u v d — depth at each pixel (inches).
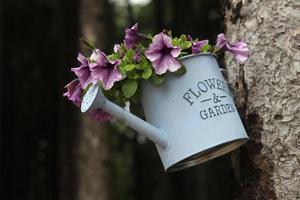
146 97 63.4
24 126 273.3
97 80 61.0
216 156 65.2
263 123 64.5
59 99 237.1
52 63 269.6
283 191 63.1
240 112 66.0
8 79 268.5
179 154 62.1
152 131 62.4
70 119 207.0
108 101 61.5
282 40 64.6
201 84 62.4
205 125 61.8
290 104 63.7
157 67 61.4
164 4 277.7
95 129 183.9
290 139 63.3
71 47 225.5
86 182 181.6
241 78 66.2
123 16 295.3
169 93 62.5
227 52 66.2
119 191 312.2
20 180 273.9
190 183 267.7
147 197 287.6
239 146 64.3
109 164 185.3
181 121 62.2
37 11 272.2
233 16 67.8
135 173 292.5
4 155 270.4
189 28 258.4
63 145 209.0
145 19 297.7
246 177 65.4
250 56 65.7
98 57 61.1
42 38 270.7
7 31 268.8
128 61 62.3
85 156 183.2
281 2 65.0
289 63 64.2
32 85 271.9
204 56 63.0
